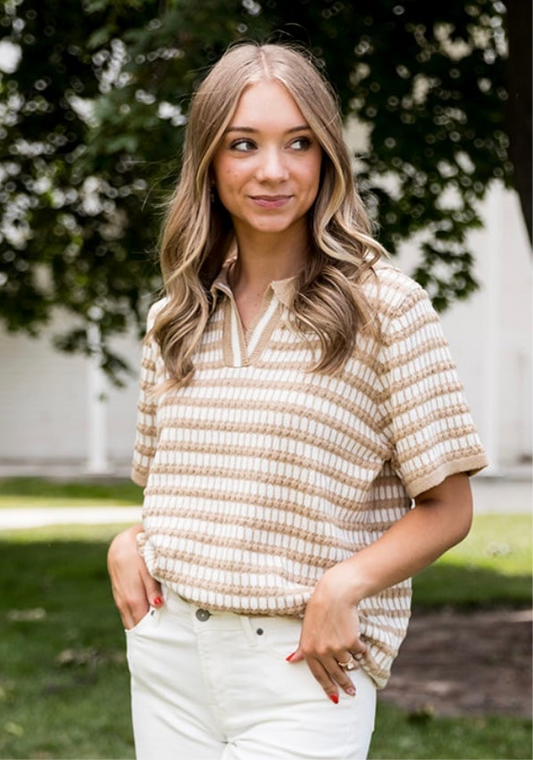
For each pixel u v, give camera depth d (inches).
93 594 316.8
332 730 78.5
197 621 81.5
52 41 319.0
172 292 85.9
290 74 80.5
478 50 291.3
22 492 588.7
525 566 365.4
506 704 203.8
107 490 595.8
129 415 720.3
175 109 237.0
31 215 368.8
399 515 83.1
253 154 80.9
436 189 315.9
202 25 225.3
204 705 83.0
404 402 78.1
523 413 669.3
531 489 591.5
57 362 726.5
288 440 78.1
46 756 176.6
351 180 82.7
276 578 78.2
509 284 666.8
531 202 221.9
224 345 82.7
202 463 81.4
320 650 76.3
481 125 292.4
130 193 350.3
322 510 78.3
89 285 372.8
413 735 183.9
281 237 83.6
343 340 77.7
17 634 264.4
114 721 193.3
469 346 663.8
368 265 80.5
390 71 285.1
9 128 348.5
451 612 293.0
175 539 81.7
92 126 236.8
